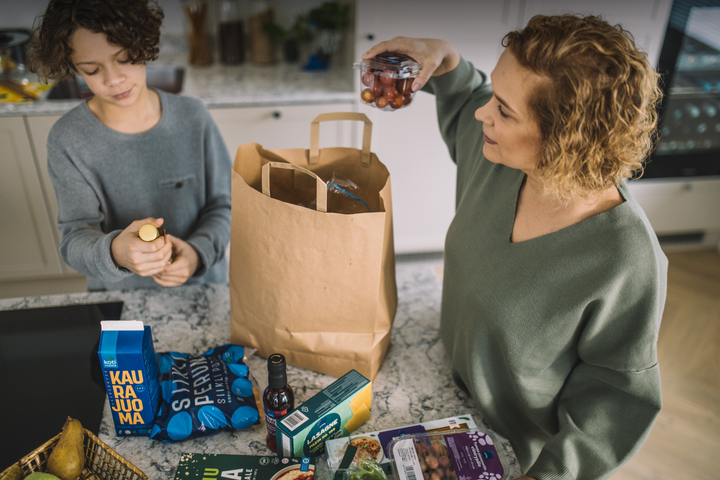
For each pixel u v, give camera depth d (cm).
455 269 92
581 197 70
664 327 234
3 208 222
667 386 203
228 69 259
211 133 129
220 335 100
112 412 76
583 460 75
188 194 130
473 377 85
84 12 93
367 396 80
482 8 219
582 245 73
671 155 265
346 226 76
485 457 70
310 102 228
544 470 74
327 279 82
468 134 103
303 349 90
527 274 77
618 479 168
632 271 69
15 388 87
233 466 71
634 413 75
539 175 70
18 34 233
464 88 106
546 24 64
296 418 71
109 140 116
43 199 225
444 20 220
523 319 78
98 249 96
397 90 99
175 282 106
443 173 251
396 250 272
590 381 80
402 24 219
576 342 80
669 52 241
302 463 70
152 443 78
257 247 83
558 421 86
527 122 67
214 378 83
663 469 171
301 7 274
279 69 261
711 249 296
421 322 107
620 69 59
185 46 276
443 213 263
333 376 91
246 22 271
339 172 98
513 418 92
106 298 109
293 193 100
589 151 63
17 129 208
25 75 229
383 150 242
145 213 128
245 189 81
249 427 80
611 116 61
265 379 89
